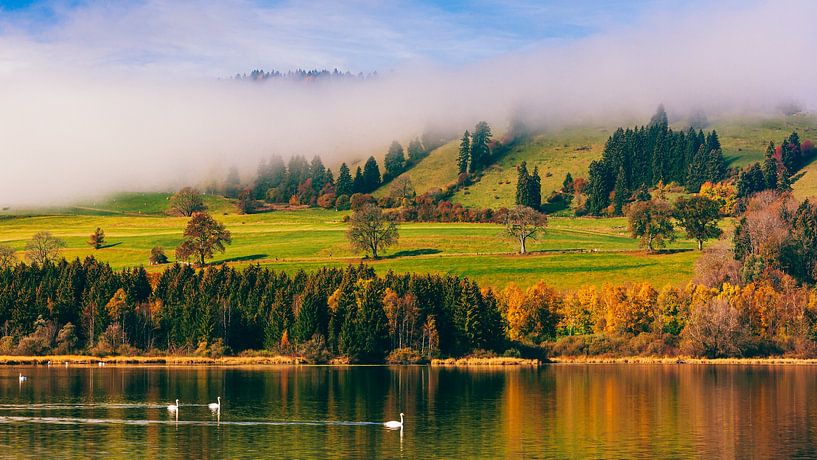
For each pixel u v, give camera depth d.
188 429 82.75
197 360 153.25
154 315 166.00
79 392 108.62
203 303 163.62
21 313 162.25
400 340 159.62
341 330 157.62
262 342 165.12
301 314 159.50
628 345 159.50
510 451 73.25
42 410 93.75
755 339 157.75
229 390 111.19
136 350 159.00
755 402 102.12
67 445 74.62
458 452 72.75
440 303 165.12
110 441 76.56
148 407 96.19
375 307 158.25
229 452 72.19
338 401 102.12
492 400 103.56
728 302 162.12
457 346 161.50
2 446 74.19
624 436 80.50
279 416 90.75
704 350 156.88
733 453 73.00
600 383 120.62
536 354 160.12
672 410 96.38
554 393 110.06
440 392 110.56
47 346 156.38
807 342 157.50
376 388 114.06
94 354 156.25
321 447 74.50
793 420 89.62
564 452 73.06
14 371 136.00
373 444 75.94
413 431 82.44
